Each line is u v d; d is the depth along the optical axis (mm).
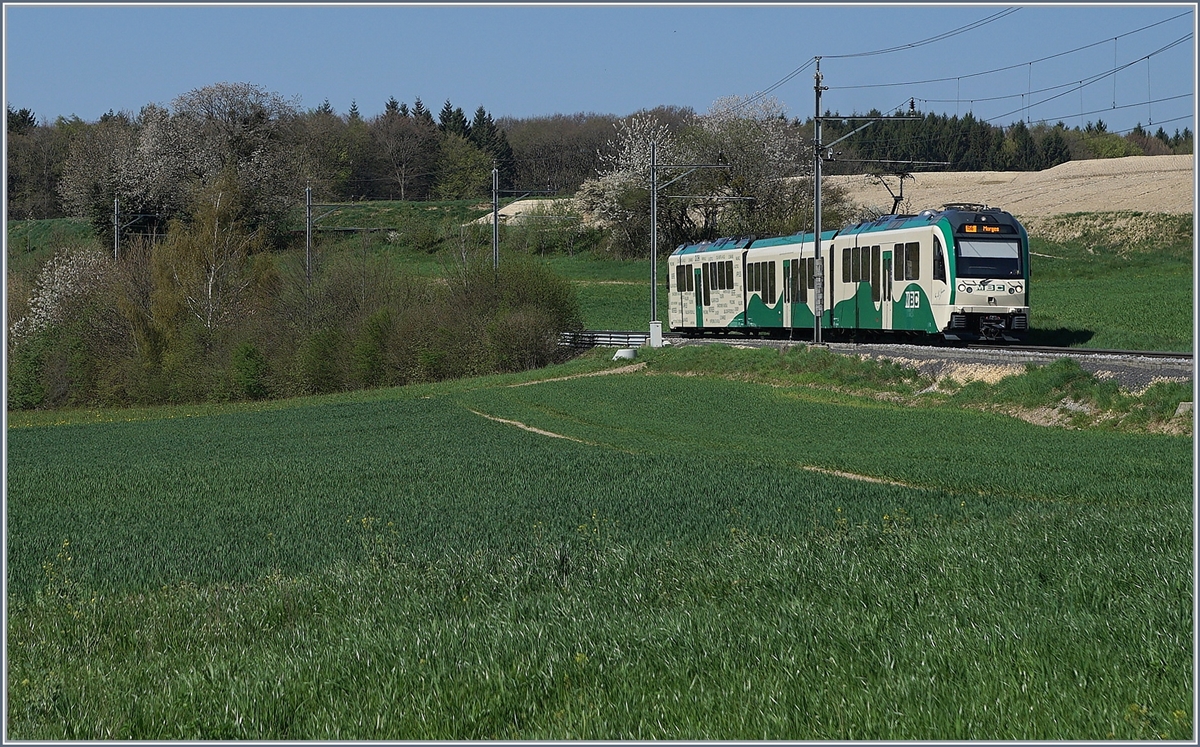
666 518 18047
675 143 98875
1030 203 100688
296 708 9125
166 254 63938
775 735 7848
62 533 19562
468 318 57438
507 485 23094
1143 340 43031
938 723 7871
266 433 39031
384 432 37125
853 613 10734
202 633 12547
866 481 21719
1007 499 19000
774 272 47281
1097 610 10328
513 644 10336
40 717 9398
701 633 10297
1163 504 17203
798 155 95375
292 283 62625
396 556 15961
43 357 62969
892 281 38969
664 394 41812
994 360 34688
